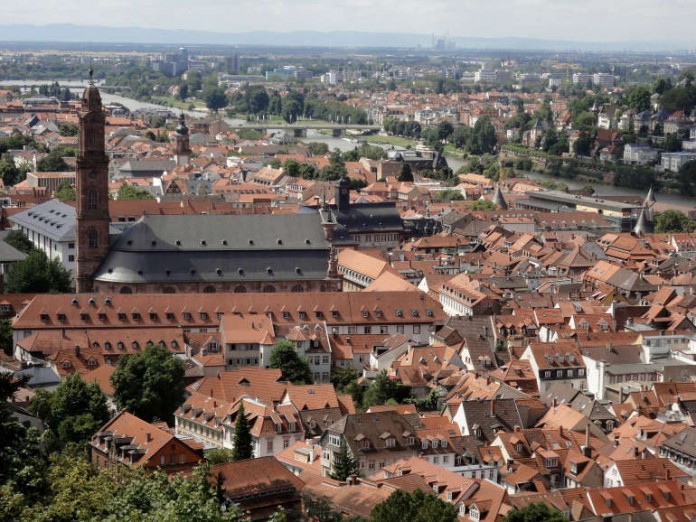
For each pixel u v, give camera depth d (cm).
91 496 18450
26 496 16900
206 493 18112
